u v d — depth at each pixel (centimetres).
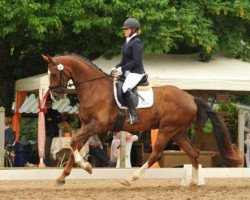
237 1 2392
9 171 1770
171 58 2384
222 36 2459
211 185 1642
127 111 1560
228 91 2386
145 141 2291
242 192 1465
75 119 2798
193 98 1620
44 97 2083
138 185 1658
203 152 2147
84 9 2239
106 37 2345
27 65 2589
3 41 2480
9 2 2183
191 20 2325
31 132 3141
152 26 2269
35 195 1392
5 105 2575
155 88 1600
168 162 2084
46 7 2198
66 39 2534
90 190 1495
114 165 2156
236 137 2466
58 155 2102
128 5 2244
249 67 2417
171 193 1434
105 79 1566
